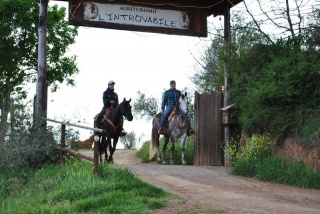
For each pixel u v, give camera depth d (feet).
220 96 62.85
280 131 48.03
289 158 45.62
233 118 58.95
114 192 33.83
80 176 38.11
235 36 63.41
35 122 51.31
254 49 57.16
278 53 54.54
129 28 57.82
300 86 47.60
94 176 38.11
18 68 97.14
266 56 56.29
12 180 44.45
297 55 49.75
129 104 53.36
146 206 31.19
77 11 56.03
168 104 61.82
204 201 33.53
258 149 49.55
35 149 49.47
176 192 37.40
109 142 54.08
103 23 56.85
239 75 58.34
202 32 60.90
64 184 36.86
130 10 57.93
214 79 89.35
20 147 49.16
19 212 32.09
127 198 33.01
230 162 57.06
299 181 41.60
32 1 93.66
